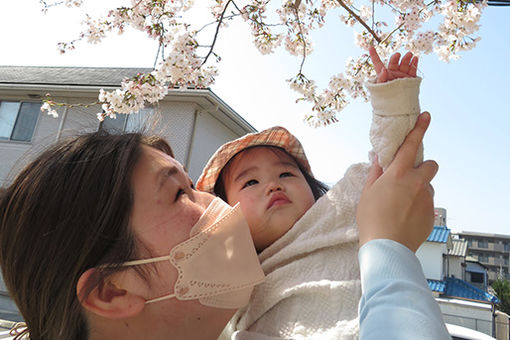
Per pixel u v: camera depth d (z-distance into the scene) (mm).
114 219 690
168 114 7863
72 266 675
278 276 963
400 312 502
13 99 9062
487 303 11133
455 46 1939
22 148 8602
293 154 1431
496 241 37344
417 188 701
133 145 785
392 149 762
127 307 660
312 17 2707
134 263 676
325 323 817
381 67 824
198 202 841
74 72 10664
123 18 2498
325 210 1065
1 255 754
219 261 743
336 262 938
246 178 1275
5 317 6445
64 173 734
